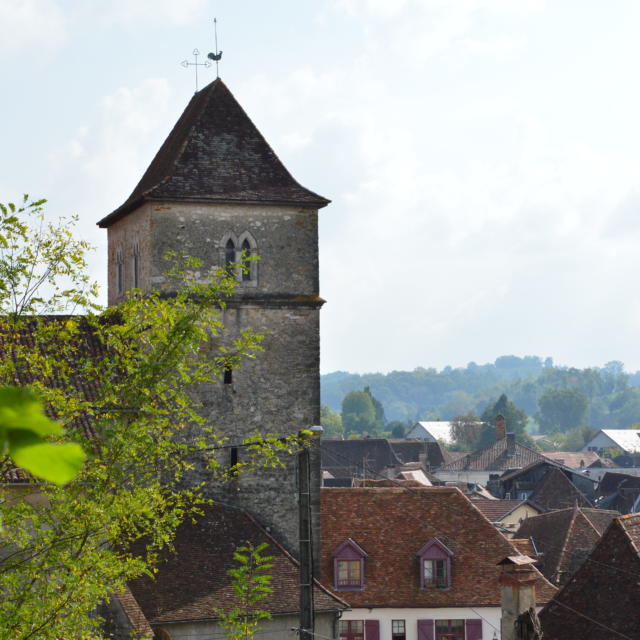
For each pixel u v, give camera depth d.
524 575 31.34
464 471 168.50
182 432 44.16
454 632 50.69
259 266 45.81
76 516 21.34
